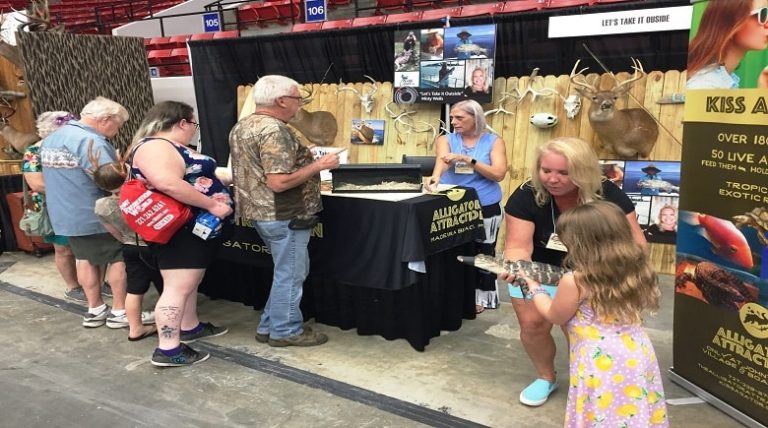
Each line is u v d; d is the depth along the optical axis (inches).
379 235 112.5
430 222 112.2
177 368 116.6
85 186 129.0
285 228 112.4
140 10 478.6
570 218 72.8
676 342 105.2
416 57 189.3
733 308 92.0
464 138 134.5
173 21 406.0
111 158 130.2
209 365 117.8
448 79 185.2
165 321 114.0
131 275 126.4
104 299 158.7
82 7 498.6
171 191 102.7
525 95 180.4
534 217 90.1
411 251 108.0
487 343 125.4
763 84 82.0
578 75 171.2
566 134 177.0
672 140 161.9
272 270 140.3
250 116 110.5
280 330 123.6
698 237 97.0
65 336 134.8
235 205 117.0
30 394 108.0
